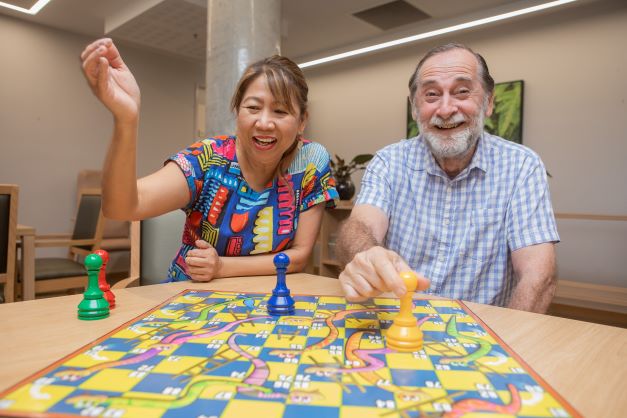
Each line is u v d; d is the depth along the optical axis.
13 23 4.81
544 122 4.28
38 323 0.82
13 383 0.56
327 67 6.03
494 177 1.48
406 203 1.58
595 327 0.85
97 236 3.29
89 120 5.36
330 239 4.21
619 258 3.89
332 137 6.01
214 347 0.70
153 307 0.95
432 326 0.84
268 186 1.48
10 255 2.28
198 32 4.80
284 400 0.52
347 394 0.54
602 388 0.58
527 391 0.56
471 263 1.48
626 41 3.84
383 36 5.09
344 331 0.80
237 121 1.37
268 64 1.34
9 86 4.81
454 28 4.61
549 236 1.35
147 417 0.48
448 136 1.42
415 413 0.50
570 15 4.11
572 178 4.12
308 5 4.29
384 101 5.49
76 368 0.61
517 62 4.44
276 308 0.90
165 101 5.98
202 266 1.23
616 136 3.89
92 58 0.90
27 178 4.95
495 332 0.81
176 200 1.34
